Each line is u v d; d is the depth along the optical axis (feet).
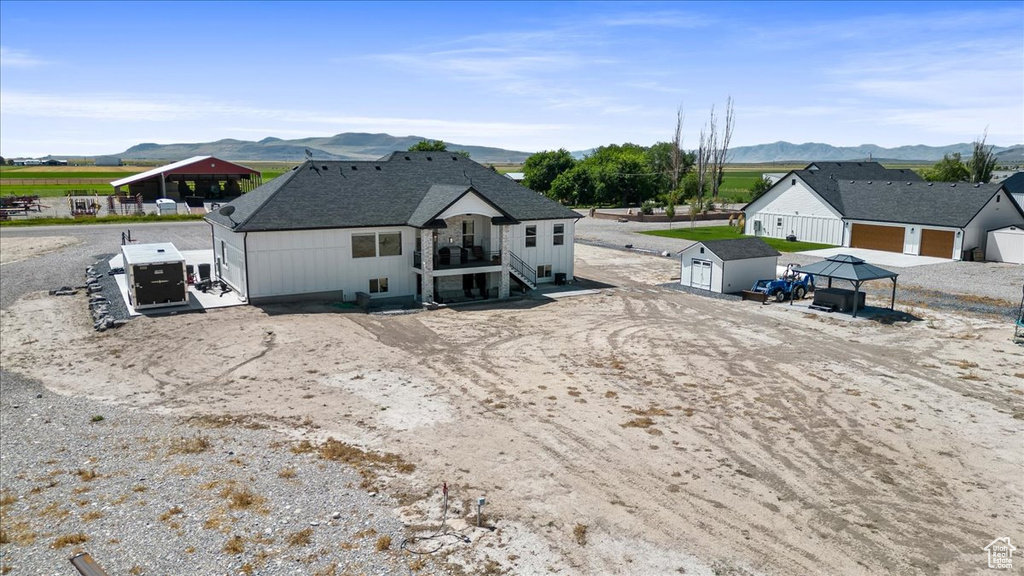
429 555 42.98
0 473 54.44
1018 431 62.85
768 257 133.08
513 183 139.74
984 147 321.11
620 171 360.89
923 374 79.25
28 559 42.42
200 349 88.07
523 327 101.71
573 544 44.24
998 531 46.06
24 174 601.62
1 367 82.53
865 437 61.41
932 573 41.27
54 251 166.81
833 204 197.36
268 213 111.34
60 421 65.57
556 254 137.28
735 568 41.73
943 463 56.29
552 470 54.65
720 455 57.52
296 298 113.60
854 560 42.63
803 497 50.55
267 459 56.70
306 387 74.59
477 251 126.00
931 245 173.88
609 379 77.25
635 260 170.30
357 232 116.47
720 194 433.48
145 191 320.50
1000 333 97.86
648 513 48.11
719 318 107.76
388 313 109.19
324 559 42.50
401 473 54.13
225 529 45.83
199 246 172.35
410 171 133.49
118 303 111.65
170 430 63.16
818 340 94.32
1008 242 163.94
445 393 72.69
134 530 45.75
